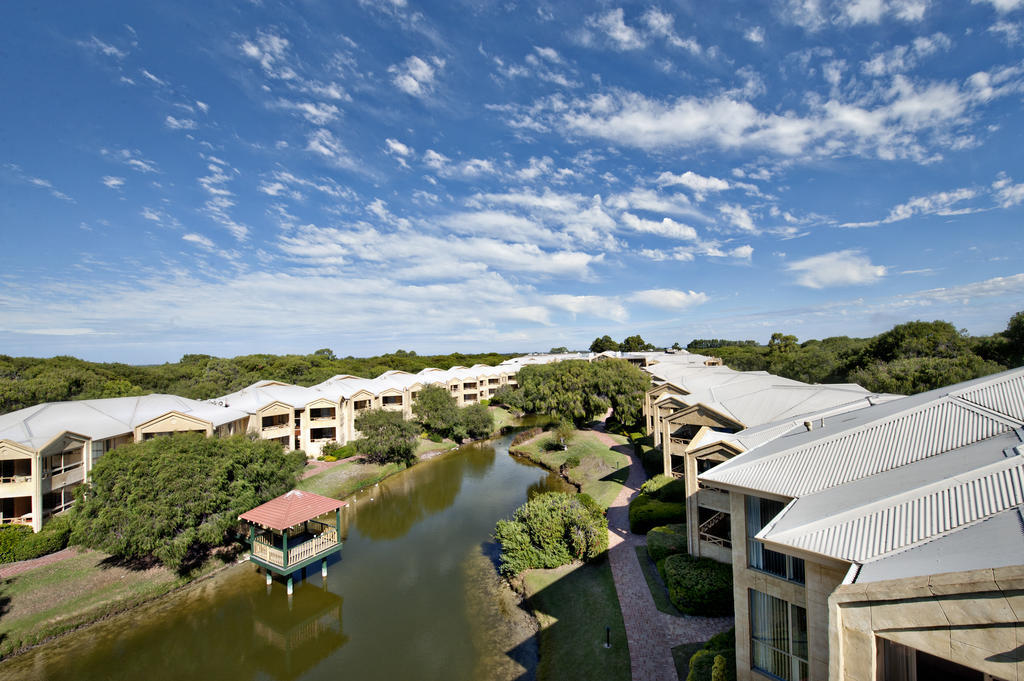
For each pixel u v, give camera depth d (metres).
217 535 27.95
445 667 20.83
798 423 23.30
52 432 35.00
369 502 43.53
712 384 46.88
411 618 24.64
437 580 28.48
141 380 74.69
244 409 50.69
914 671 8.70
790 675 14.38
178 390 69.12
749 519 15.82
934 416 15.04
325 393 59.66
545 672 19.09
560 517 27.80
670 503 31.95
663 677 17.39
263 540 31.53
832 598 8.65
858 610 8.40
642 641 19.48
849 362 63.59
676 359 101.19
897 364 49.94
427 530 36.44
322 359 113.06
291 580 27.36
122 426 39.72
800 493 13.86
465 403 93.31
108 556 29.62
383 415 54.25
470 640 22.55
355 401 63.59
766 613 15.16
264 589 27.92
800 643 14.20
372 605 26.00
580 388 67.06
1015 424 12.96
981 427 13.60
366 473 50.09
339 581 28.72
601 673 18.12
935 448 13.58
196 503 27.66
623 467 47.66
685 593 21.00
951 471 11.34
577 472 48.56
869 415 18.59
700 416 33.62
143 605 26.31
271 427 53.00
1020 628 6.65
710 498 22.81
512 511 39.88
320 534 30.44
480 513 39.72
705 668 16.14
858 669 8.34
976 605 7.08
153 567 28.94
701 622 20.45
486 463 56.41
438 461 57.78
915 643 7.71
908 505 10.50
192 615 25.45
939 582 7.39
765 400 34.78
